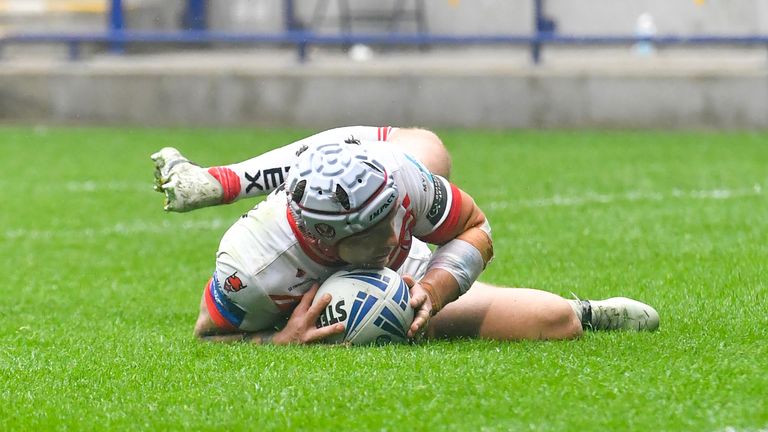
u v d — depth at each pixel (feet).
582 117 172.45
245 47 215.72
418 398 39.14
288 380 42.14
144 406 40.37
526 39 176.65
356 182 42.68
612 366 42.68
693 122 169.99
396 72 176.76
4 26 253.24
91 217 104.63
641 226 88.79
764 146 145.38
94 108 186.09
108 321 60.85
